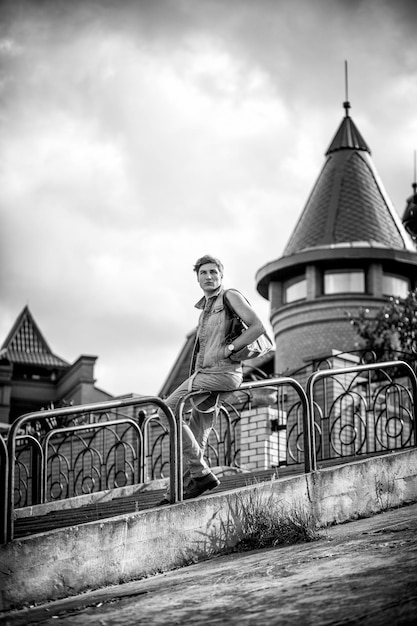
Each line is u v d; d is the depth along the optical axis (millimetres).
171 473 8016
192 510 7820
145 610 6094
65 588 6992
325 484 8742
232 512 8062
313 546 7551
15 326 41250
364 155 30828
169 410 8109
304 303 27562
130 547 7398
